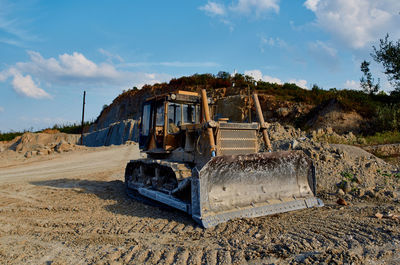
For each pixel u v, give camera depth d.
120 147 25.97
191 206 5.92
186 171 6.56
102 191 9.92
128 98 54.88
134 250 4.58
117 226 5.90
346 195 7.84
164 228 5.62
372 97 26.20
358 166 10.15
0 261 4.38
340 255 4.02
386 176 9.48
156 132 7.97
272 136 14.82
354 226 5.32
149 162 7.86
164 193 7.15
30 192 10.18
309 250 4.32
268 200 6.39
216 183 5.89
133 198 8.68
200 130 6.57
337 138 16.72
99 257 4.38
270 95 31.38
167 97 7.51
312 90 33.56
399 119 20.19
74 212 7.25
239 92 34.50
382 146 14.60
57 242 5.15
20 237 5.50
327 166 9.88
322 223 5.53
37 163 19.70
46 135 52.56
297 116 27.84
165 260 4.16
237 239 4.79
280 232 5.09
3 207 7.99
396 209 6.30
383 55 24.77
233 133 6.55
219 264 3.96
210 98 8.02
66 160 20.36
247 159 6.09
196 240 4.89
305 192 6.95
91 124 71.44
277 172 6.62
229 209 5.88
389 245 4.43
